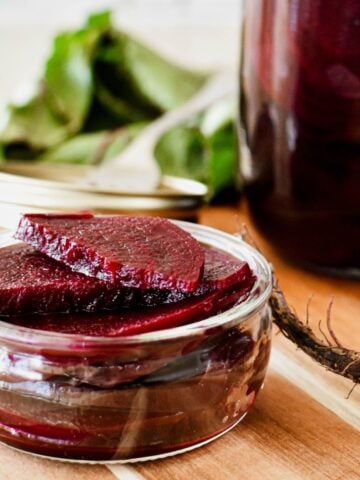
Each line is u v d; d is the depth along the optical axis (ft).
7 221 1.45
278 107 1.36
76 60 1.94
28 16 2.72
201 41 2.66
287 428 1.07
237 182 1.60
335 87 1.29
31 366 0.96
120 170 1.80
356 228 1.37
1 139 1.92
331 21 1.26
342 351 1.07
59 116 1.96
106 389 0.95
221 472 0.99
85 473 0.99
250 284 1.06
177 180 1.70
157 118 2.01
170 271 0.99
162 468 1.00
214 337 1.00
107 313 1.00
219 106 1.87
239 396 1.03
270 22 1.33
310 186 1.37
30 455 1.01
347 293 1.42
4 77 2.77
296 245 1.45
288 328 1.11
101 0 2.71
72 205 1.48
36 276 1.01
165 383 0.97
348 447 1.04
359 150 1.31
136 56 1.99
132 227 1.06
